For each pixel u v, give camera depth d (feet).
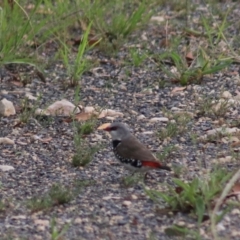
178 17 58.03
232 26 55.77
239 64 49.03
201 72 45.98
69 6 52.54
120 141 32.65
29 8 51.65
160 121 40.37
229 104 42.09
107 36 52.24
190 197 29.40
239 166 34.35
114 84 45.98
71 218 29.48
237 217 29.22
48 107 41.47
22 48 47.96
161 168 32.09
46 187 32.55
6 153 36.40
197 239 27.04
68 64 45.98
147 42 52.60
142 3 53.11
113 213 29.86
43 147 37.17
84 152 35.63
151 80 46.57
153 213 29.78
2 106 41.24
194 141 36.91
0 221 29.30
